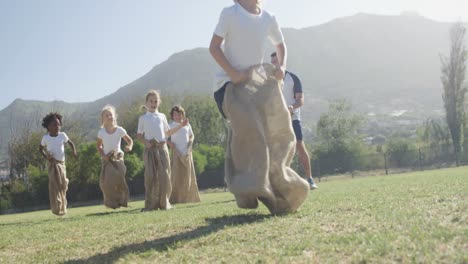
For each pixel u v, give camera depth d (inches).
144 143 323.6
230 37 166.6
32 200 1043.9
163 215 212.1
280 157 157.5
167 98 1897.1
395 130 3688.5
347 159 1175.0
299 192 157.5
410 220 111.9
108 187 352.5
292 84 353.4
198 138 1823.3
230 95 156.3
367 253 82.0
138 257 106.1
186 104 1873.8
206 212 202.2
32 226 223.5
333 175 1155.9
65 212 350.3
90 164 1036.5
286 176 157.5
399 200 165.0
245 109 152.7
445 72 1644.9
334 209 154.7
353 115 1717.5
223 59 159.6
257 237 113.0
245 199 149.6
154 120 329.1
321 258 84.1
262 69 160.4
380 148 1514.5
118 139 358.3
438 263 71.8
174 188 400.5
